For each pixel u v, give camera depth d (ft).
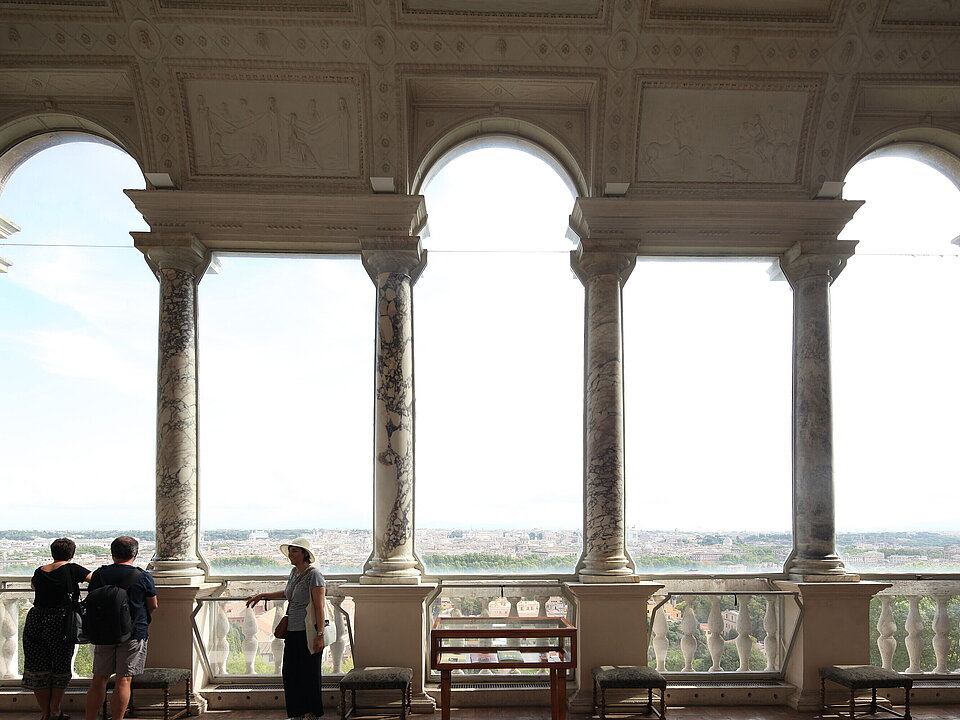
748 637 26.71
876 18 25.77
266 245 28.14
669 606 27.84
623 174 27.94
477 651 22.70
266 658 27.04
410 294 28.04
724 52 26.37
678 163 28.14
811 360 27.71
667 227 27.91
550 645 25.77
